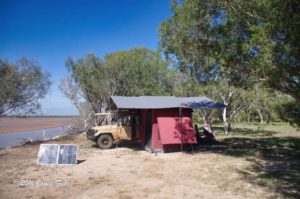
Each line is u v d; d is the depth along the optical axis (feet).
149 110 54.44
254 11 31.09
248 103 98.22
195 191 27.25
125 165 40.19
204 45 41.63
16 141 83.10
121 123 58.85
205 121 100.17
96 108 90.74
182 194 26.35
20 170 37.17
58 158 41.11
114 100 55.31
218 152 51.03
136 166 39.42
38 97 70.33
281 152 50.16
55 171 36.52
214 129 108.58
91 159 45.29
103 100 90.74
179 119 52.95
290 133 91.76
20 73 67.26
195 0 36.94
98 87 88.99
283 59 29.17
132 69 98.02
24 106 68.18
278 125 139.85
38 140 77.20
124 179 32.17
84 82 89.10
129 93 98.22
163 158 45.70
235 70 39.88
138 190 27.78
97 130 57.52
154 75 104.63
